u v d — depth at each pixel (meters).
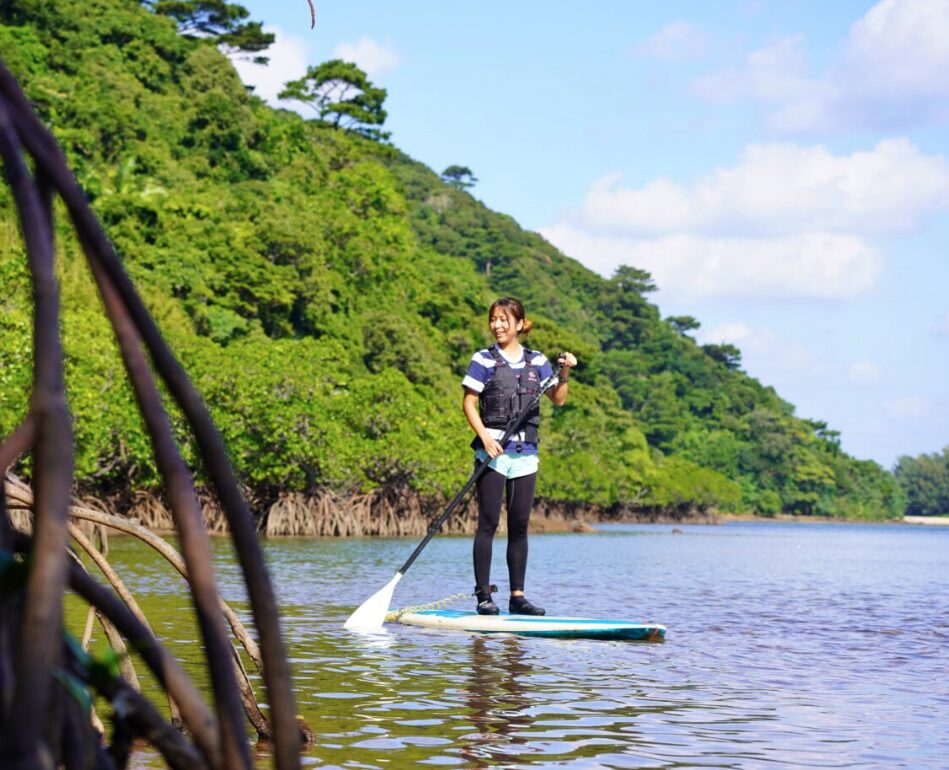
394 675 5.73
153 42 93.12
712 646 7.41
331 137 101.38
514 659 6.48
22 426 1.07
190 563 1.19
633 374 142.62
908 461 182.12
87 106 72.31
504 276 154.75
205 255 63.94
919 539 62.12
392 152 110.75
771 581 15.68
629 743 4.14
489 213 176.88
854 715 4.84
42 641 0.99
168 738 1.25
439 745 4.00
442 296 91.38
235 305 62.84
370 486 43.09
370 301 78.69
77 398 29.94
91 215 1.22
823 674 6.14
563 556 24.84
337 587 12.34
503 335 8.77
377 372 70.69
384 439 44.00
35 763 0.96
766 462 137.75
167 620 7.73
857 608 10.67
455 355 84.19
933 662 6.70
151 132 81.00
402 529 43.81
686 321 169.75
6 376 24.03
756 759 3.91
